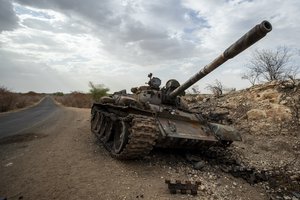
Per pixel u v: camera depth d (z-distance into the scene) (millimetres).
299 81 13812
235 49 5707
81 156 7293
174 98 8977
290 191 5902
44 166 6258
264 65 20484
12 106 30188
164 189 5293
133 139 6031
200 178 6188
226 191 5562
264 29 4824
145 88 9523
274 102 12984
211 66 6703
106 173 5977
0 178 5410
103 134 8969
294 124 10914
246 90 15781
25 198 4496
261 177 6492
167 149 8289
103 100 9000
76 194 4758
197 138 7109
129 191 5062
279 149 9227
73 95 63500
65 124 13961
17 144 8602
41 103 50438
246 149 9367
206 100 17266
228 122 12758
